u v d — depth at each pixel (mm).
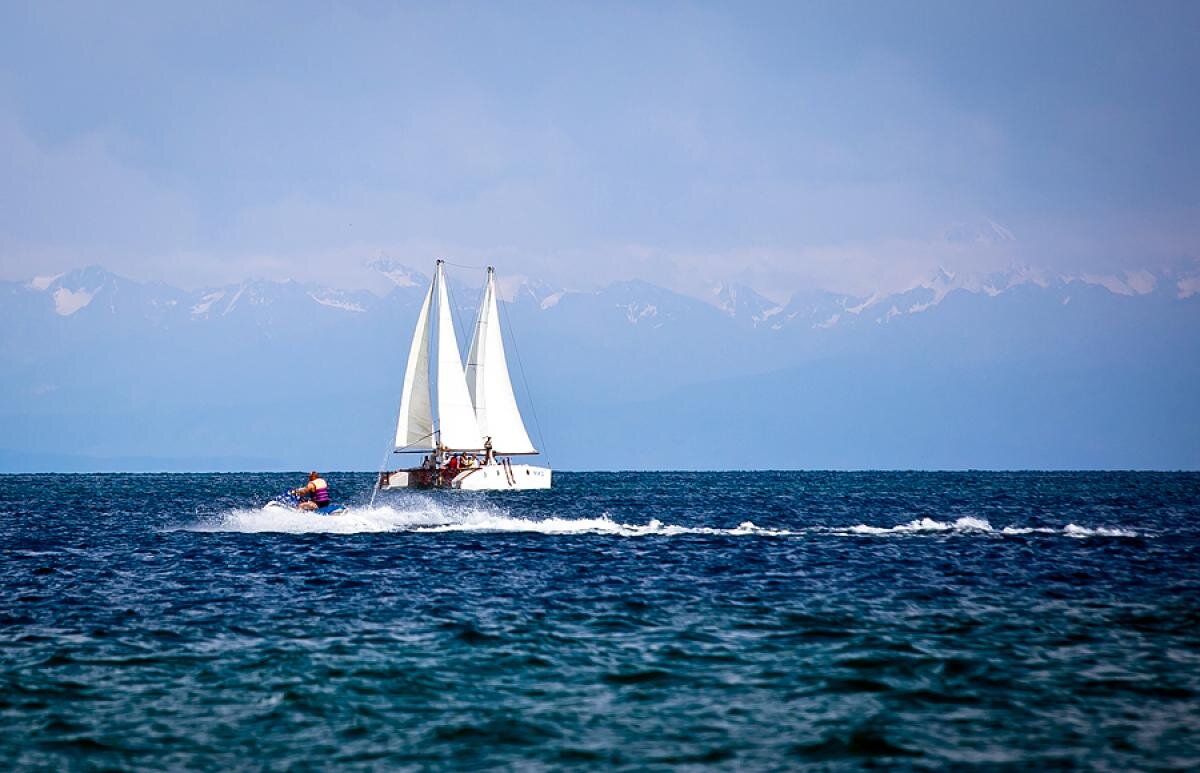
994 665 89688
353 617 110438
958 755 69000
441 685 84500
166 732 74062
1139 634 101250
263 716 77125
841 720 75625
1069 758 68375
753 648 96000
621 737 72750
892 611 113312
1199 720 75438
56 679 86375
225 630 104312
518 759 69000
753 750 70188
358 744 71688
